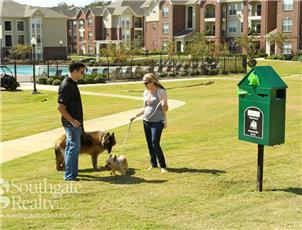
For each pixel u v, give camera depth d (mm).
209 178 8617
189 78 40438
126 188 8078
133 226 6434
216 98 23672
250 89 7645
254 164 9602
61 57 78000
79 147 8703
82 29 95000
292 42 67312
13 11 79938
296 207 7133
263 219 6668
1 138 13602
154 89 9125
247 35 67688
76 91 8523
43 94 29641
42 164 10016
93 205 7258
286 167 9391
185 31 81188
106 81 38312
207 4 77625
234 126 14320
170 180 8531
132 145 11758
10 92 30719
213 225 6465
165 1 81750
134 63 51250
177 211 6988
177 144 11781
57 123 16500
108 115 18094
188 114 17312
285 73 45219
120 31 89688
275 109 7500
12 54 71500
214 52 56000
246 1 73250
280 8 68500
